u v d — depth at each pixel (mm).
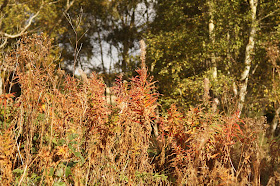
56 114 3539
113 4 21781
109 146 3514
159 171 3898
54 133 3311
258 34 12883
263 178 3549
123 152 3500
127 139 3475
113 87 3816
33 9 16500
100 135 3479
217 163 3285
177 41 12586
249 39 12820
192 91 12234
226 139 3541
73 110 3574
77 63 20203
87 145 3516
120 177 3432
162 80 13648
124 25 22078
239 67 13406
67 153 3027
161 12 15227
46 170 2900
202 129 3461
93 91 3582
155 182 3623
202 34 13469
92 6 21234
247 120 3506
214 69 13109
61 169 3014
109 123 3486
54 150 2998
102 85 3740
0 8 13938
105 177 3334
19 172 2904
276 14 12914
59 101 3492
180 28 13852
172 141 3854
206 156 3555
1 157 2758
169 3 13719
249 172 3281
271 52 3719
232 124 3584
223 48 12062
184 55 13594
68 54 20031
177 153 3668
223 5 12102
